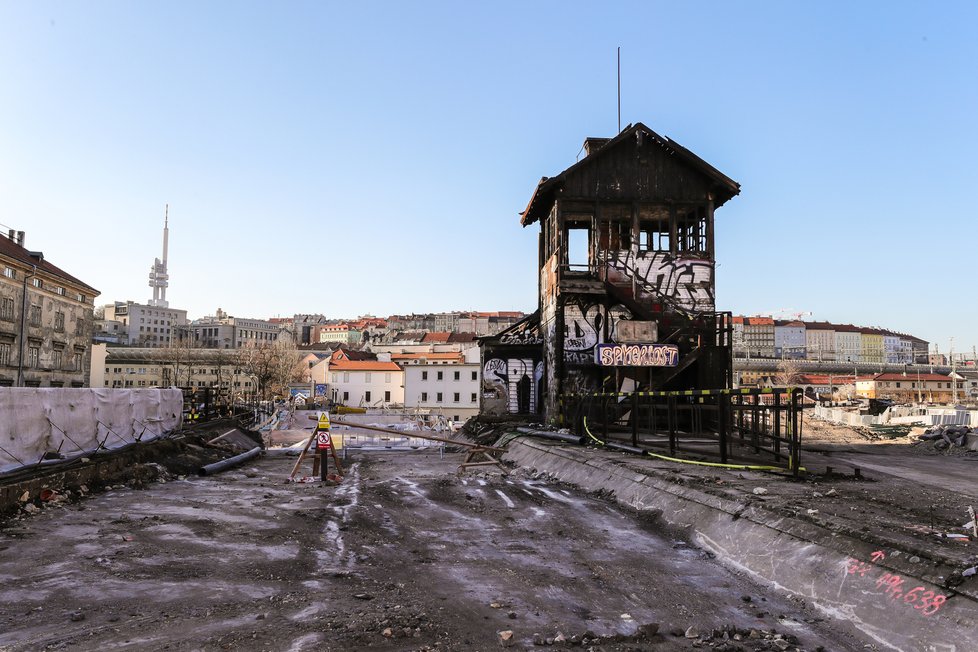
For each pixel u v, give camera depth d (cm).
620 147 2542
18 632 533
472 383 8025
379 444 2911
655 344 2239
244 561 766
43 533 906
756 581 700
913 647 502
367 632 529
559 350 2466
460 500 1220
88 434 1491
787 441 1144
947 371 15588
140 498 1246
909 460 1770
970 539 632
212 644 504
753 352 18275
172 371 10888
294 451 2538
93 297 5922
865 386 12056
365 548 840
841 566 634
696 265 2512
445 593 646
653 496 1093
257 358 9638
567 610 603
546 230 2816
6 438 1181
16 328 4706
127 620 561
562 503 1194
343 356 10406
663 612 601
